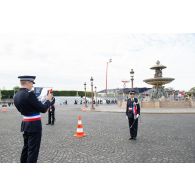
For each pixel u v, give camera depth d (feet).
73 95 401.49
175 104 137.18
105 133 41.81
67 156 25.14
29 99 18.02
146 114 90.33
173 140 34.37
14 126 53.88
